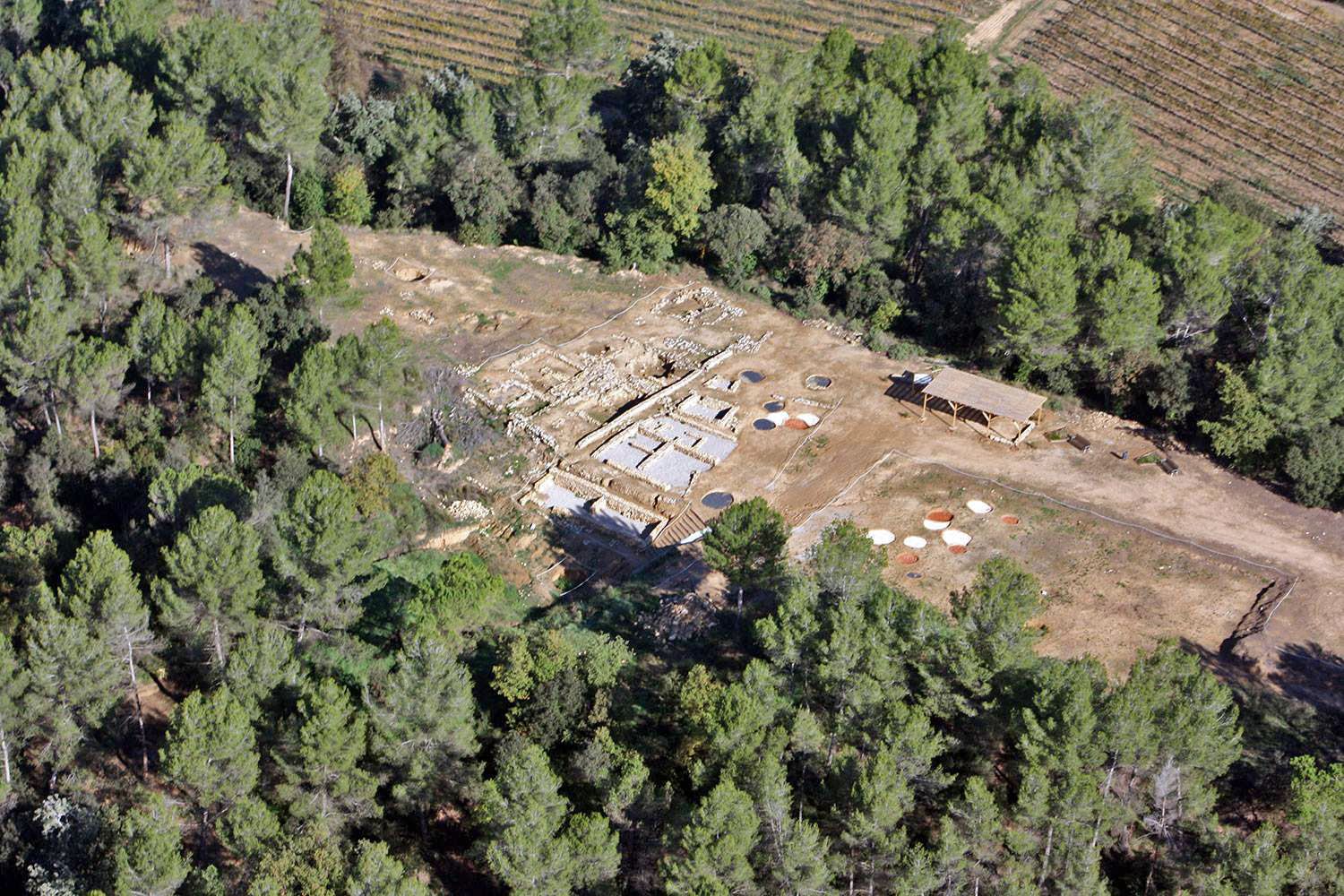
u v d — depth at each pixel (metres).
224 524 82.56
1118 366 111.94
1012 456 108.69
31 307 101.25
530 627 90.88
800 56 145.50
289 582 85.81
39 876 71.62
